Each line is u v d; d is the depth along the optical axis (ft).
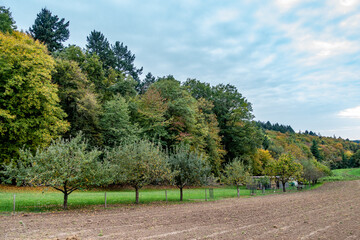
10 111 90.53
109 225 43.65
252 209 67.21
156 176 78.23
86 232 37.99
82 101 126.41
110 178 66.90
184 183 90.02
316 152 455.22
